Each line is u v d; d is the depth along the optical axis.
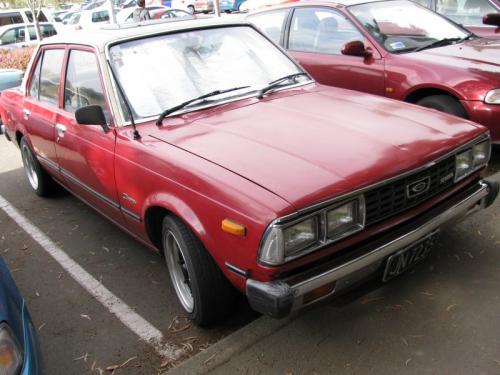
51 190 5.36
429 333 2.78
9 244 4.45
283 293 2.28
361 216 2.47
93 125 3.51
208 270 2.76
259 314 3.11
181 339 3.01
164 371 2.77
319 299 2.41
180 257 3.07
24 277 3.88
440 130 2.96
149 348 2.96
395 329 2.83
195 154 2.80
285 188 2.36
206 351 2.78
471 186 3.12
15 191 5.75
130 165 3.12
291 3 6.34
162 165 2.86
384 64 5.16
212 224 2.54
